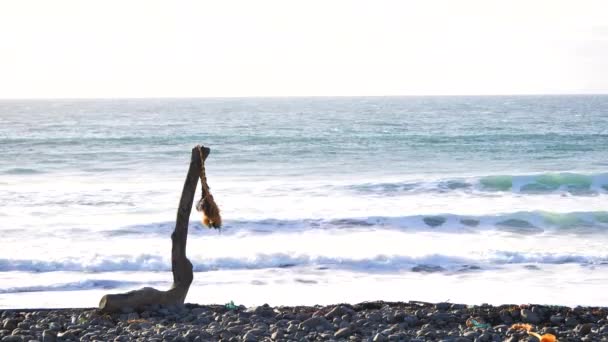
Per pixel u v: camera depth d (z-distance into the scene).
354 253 16.58
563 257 16.30
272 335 9.48
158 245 17.44
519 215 20.55
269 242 17.78
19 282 14.38
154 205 22.95
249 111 127.38
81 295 13.49
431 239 18.47
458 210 22.09
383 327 10.13
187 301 12.95
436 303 11.91
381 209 22.28
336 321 10.43
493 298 13.27
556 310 11.17
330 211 21.83
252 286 14.19
